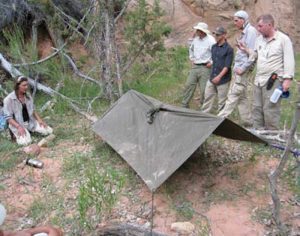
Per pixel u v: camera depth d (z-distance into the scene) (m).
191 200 4.68
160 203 4.65
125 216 4.45
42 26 10.27
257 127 6.14
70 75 9.16
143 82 9.02
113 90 8.00
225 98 6.80
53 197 4.87
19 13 9.55
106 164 5.52
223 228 4.21
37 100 8.11
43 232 2.29
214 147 5.85
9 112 6.21
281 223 4.06
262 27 5.56
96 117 7.19
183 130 4.86
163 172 4.44
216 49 6.69
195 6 12.75
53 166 5.55
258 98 5.97
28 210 4.66
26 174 5.38
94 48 8.40
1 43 9.17
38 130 6.45
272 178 3.94
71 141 6.30
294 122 3.73
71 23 9.15
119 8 9.04
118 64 7.93
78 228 4.26
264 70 5.72
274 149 5.66
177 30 12.27
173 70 9.55
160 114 5.23
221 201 4.64
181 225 4.18
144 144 4.95
